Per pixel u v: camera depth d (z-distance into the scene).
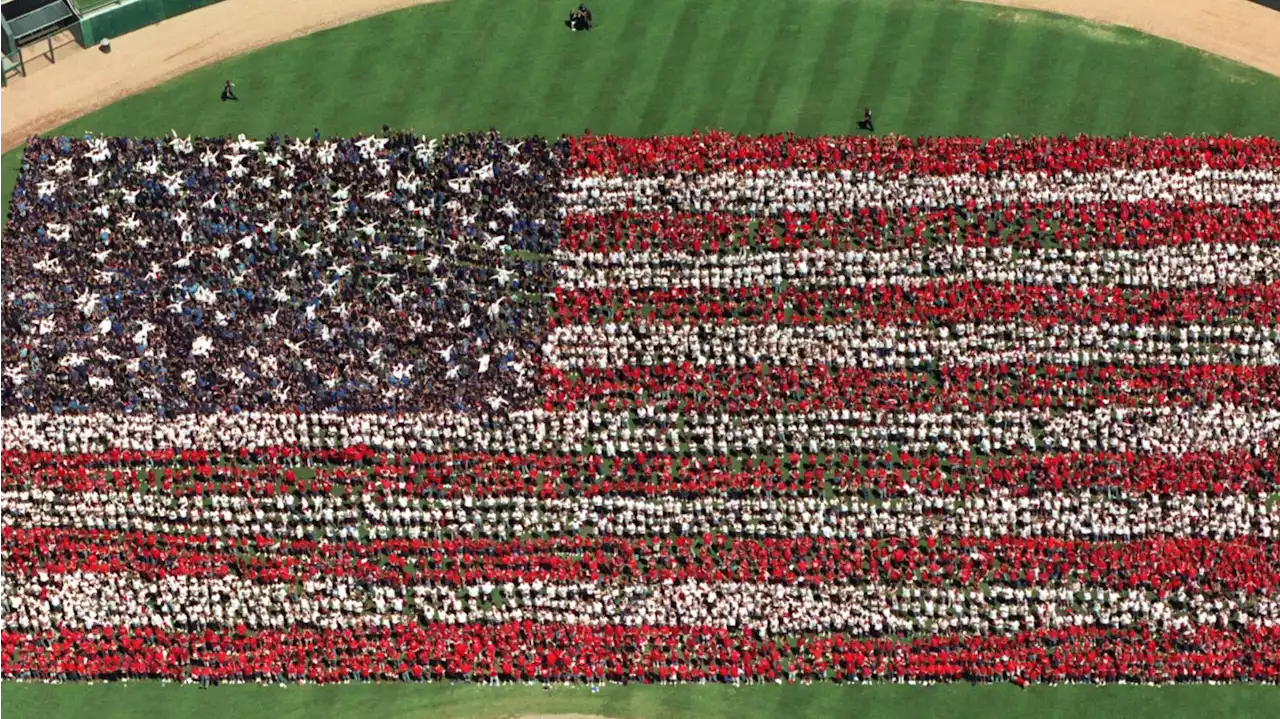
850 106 136.25
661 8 142.12
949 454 123.31
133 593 121.31
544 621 120.06
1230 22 140.25
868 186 130.62
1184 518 121.38
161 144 134.50
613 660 119.19
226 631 120.88
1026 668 118.25
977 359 125.12
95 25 141.62
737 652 119.19
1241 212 129.75
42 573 121.56
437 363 126.31
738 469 123.50
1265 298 126.94
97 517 123.19
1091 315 126.31
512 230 130.38
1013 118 135.38
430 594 120.81
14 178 135.88
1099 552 120.75
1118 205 129.88
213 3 144.00
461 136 134.12
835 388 124.69
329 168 132.62
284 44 141.50
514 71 139.25
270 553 122.44
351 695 119.44
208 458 124.56
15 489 124.00
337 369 126.31
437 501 122.94
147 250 130.50
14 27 141.00
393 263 129.50
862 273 127.88
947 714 117.81
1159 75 137.38
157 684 120.19
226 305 128.38
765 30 140.38
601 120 136.25
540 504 122.94
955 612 119.50
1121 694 118.25
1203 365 125.19
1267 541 121.06
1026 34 139.62
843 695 118.56
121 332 128.00
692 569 120.75
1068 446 123.25
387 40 141.38
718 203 130.50
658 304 127.50
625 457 124.12
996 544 120.94
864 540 121.38
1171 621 119.00
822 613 119.44
